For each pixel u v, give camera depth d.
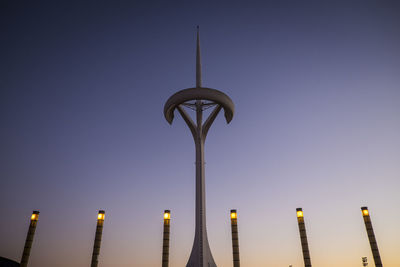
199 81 63.28
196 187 54.41
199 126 59.28
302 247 69.62
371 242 69.44
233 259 66.50
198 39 69.06
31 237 68.31
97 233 69.06
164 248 65.19
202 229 50.97
